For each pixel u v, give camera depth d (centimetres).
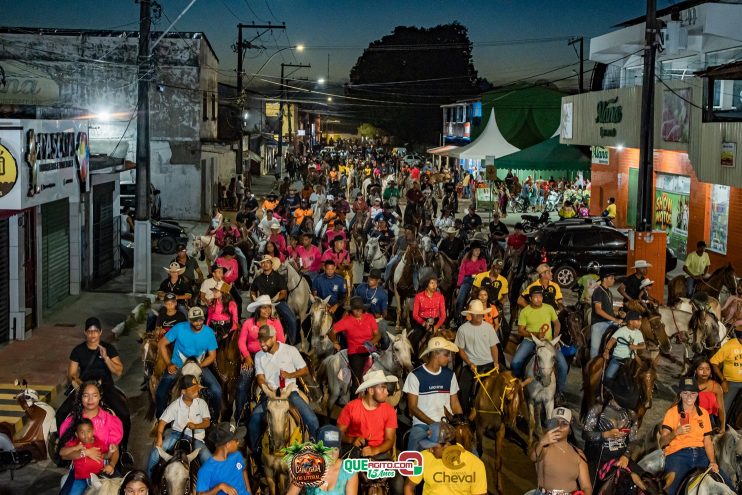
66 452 870
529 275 1891
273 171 8438
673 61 3403
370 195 4250
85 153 2127
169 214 4188
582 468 824
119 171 2642
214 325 1261
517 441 1259
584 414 1246
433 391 969
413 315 1411
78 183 2067
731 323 1625
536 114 5634
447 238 2191
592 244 2641
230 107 5862
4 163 1603
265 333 1005
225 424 966
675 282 1945
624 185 3775
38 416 1166
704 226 2916
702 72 2616
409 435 920
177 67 4141
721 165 2509
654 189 3412
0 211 1625
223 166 5172
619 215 3831
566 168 4466
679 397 949
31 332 1856
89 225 2419
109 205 2634
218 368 1213
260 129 8212
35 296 1908
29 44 4112
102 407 914
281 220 2952
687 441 943
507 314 2180
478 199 5244
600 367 1230
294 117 10156
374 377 888
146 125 2325
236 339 1228
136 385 1534
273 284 1491
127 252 2848
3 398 1380
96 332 1023
